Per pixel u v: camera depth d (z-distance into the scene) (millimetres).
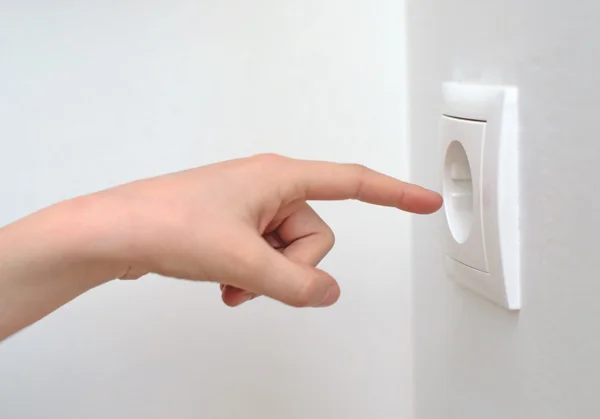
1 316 282
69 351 456
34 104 441
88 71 442
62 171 446
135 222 273
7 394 454
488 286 333
